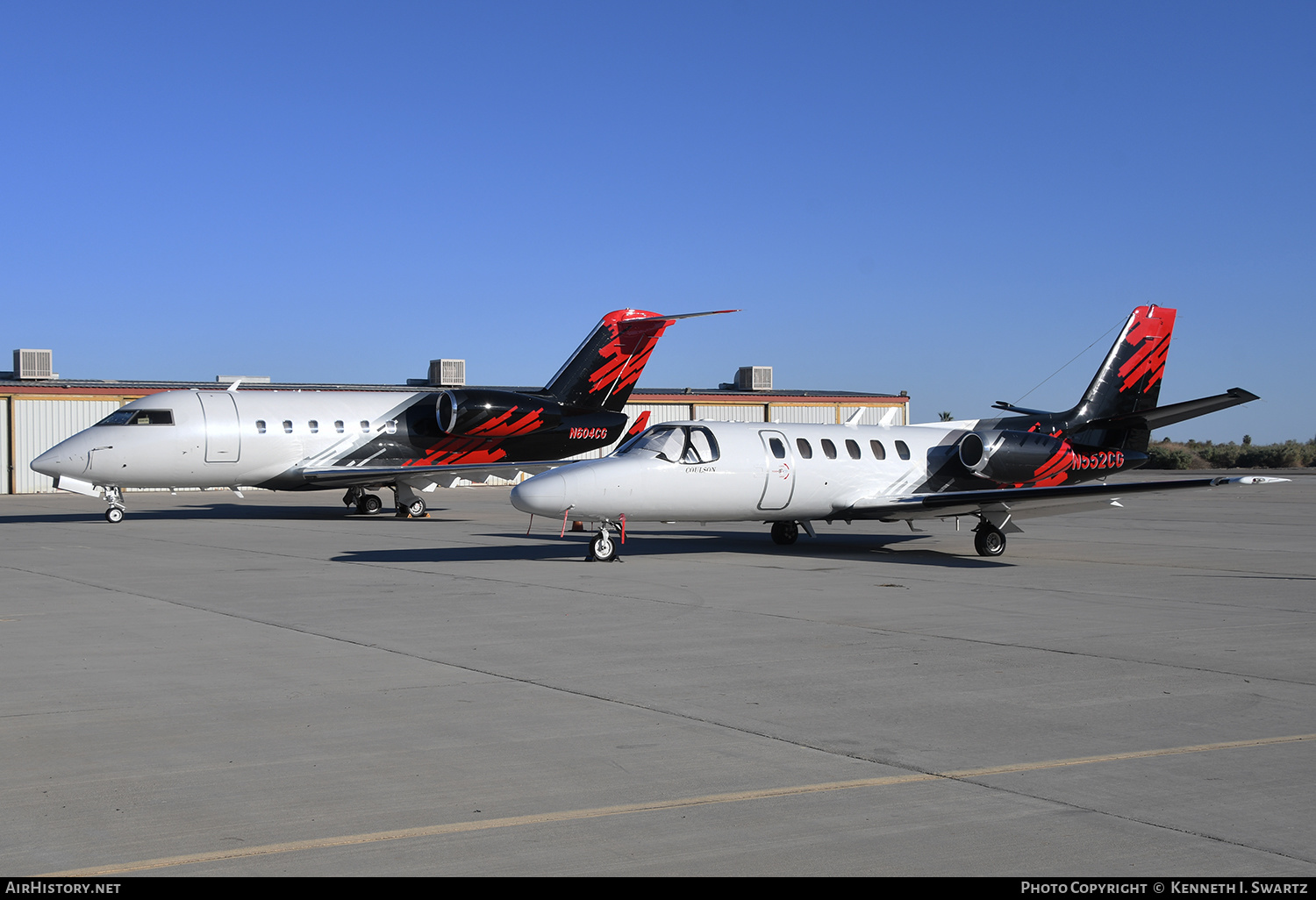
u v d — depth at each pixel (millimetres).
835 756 7090
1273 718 8148
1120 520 31156
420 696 8711
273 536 23922
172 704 8422
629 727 7789
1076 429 24094
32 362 46750
